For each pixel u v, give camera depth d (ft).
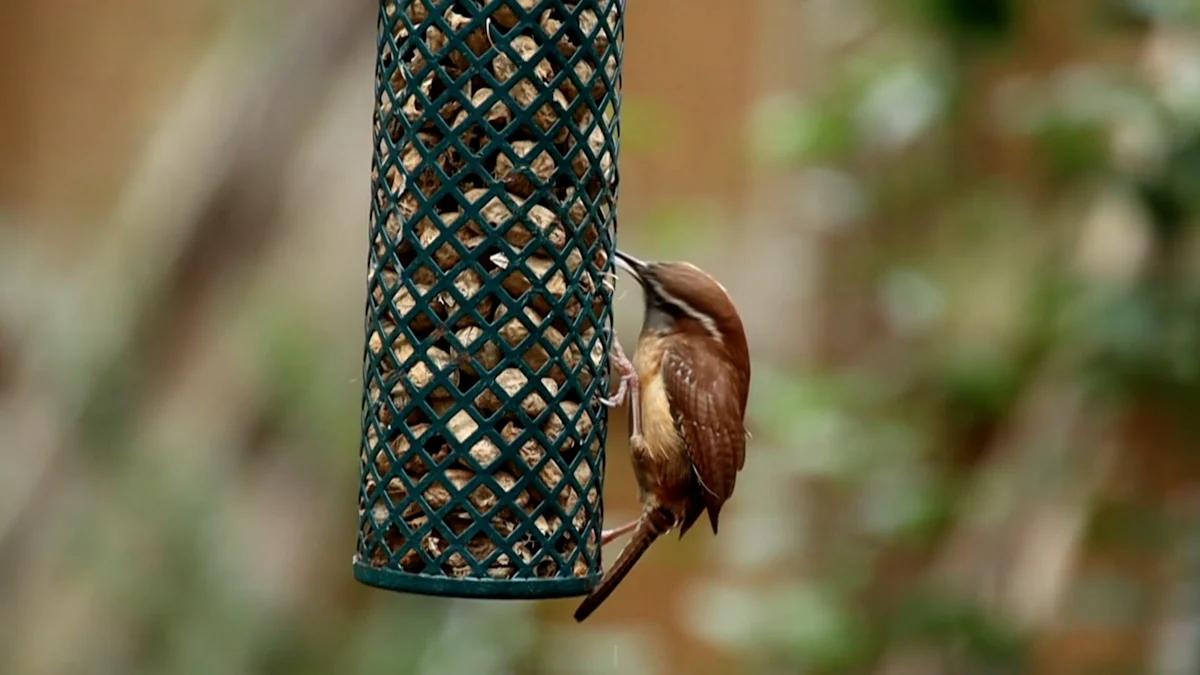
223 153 50.16
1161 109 35.68
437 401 23.08
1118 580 40.16
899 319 41.96
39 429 48.39
